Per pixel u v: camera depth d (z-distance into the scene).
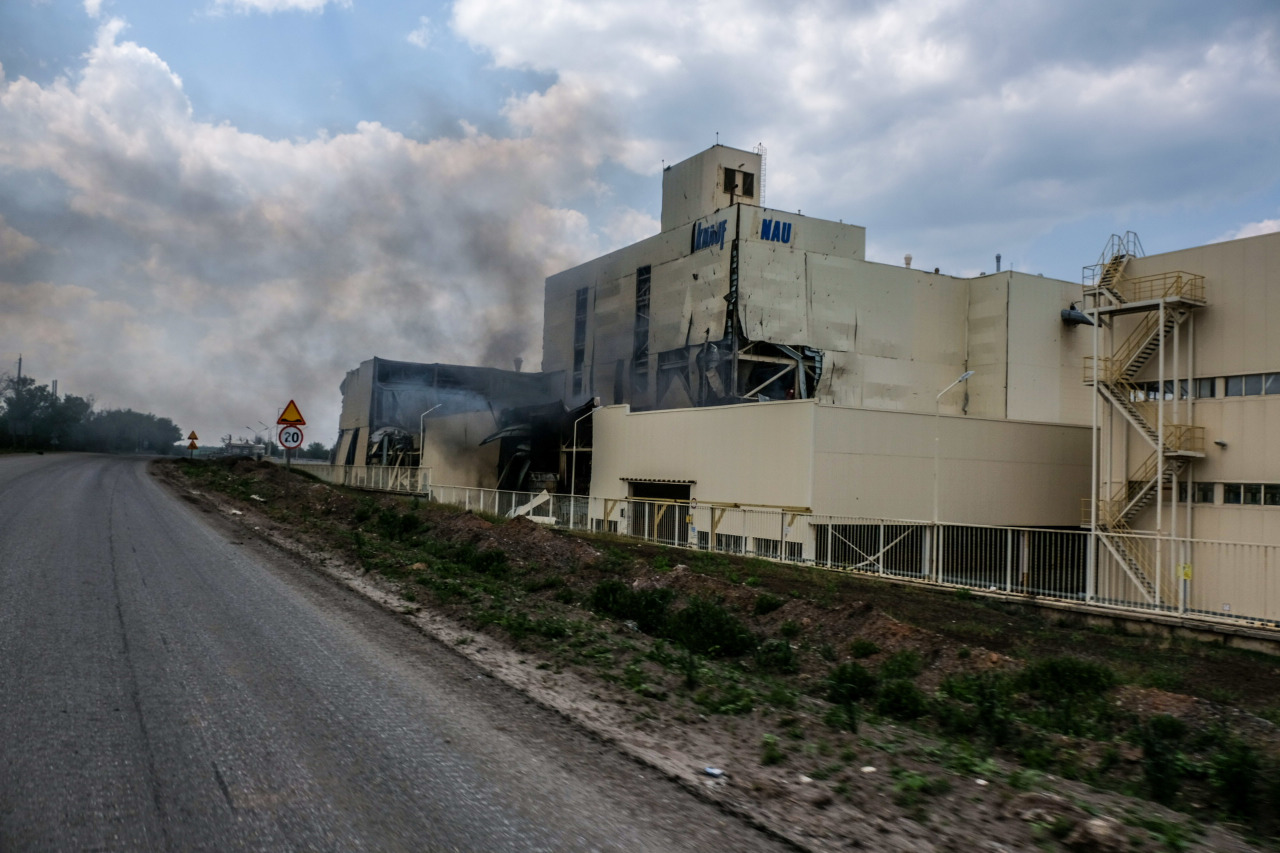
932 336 61.84
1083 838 5.41
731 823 5.38
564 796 5.58
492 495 45.41
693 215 64.38
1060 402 62.03
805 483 33.16
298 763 5.82
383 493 48.47
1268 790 7.54
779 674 12.33
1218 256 29.09
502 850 4.66
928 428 35.94
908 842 5.30
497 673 8.95
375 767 5.85
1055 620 23.30
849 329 58.38
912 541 28.75
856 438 34.03
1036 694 11.82
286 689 7.58
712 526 34.59
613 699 8.43
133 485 33.47
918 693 10.36
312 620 10.66
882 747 7.50
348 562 16.44
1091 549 25.33
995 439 37.72
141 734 6.20
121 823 4.73
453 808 5.23
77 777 5.35
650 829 5.15
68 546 15.70
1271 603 24.53
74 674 7.63
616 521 40.34
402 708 7.30
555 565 20.27
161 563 14.35
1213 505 28.70
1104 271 31.95
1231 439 28.39
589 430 51.03
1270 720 12.00
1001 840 5.42
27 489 28.67
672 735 7.37
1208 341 29.22
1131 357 30.83
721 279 56.03
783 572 25.45
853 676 11.08
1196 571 26.59
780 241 58.25
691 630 13.74
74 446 125.81
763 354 55.31
